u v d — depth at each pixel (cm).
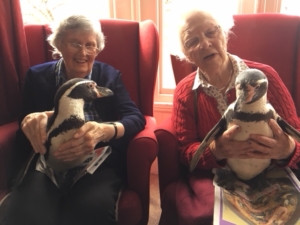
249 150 95
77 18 115
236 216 92
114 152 124
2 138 119
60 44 119
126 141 121
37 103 128
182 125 119
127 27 151
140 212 110
